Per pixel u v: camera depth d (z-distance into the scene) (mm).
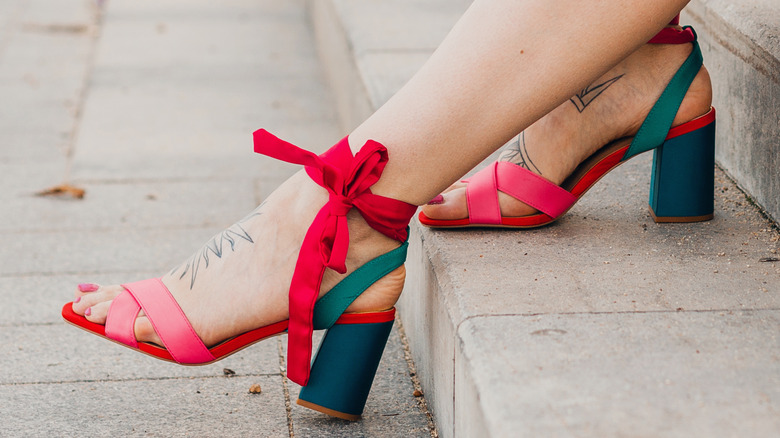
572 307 1241
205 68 4023
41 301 1971
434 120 1256
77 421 1473
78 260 2207
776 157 1565
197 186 2730
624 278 1338
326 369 1402
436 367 1431
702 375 1045
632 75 1503
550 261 1412
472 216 1526
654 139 1519
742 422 948
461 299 1274
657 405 983
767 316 1197
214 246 1392
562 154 1518
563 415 968
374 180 1269
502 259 1423
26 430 1440
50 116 3365
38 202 2588
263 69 4027
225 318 1355
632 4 1209
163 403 1539
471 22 1251
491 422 979
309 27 4793
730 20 1795
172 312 1370
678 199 1559
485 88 1238
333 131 3232
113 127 3260
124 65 4047
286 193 1354
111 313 1395
